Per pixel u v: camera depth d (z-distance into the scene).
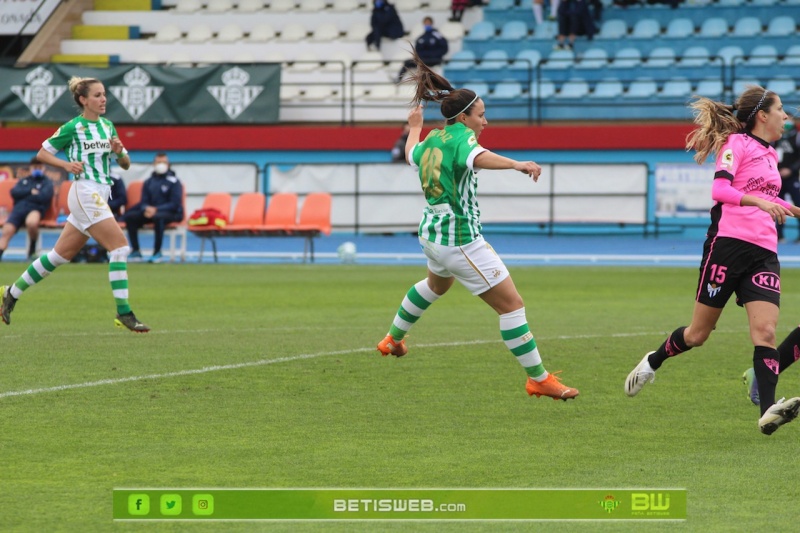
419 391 28.16
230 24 119.06
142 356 33.47
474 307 49.81
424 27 109.75
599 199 96.94
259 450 21.66
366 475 19.81
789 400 21.78
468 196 25.17
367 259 82.50
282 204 80.06
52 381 28.98
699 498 18.53
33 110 103.69
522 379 30.00
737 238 23.11
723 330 41.28
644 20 110.94
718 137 23.53
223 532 16.75
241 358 33.25
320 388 28.44
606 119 103.31
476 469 20.28
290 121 108.44
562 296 54.50
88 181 37.81
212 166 98.44
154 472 19.94
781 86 101.38
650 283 62.22
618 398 27.42
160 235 78.12
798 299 53.25
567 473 20.03
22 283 38.69
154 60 115.25
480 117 25.55
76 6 119.44
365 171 97.81
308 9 119.81
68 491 18.73
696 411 25.83
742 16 110.06
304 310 47.53
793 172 86.50
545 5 114.62
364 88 110.38
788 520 17.27
